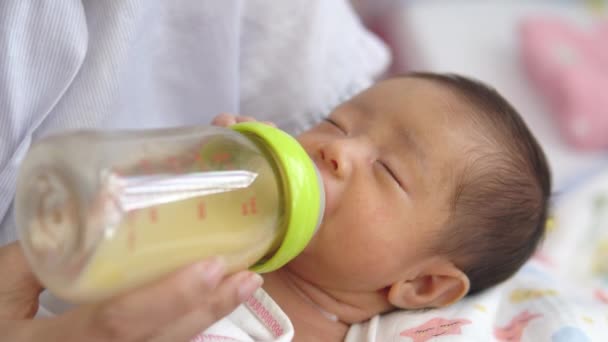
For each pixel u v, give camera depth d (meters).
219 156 0.66
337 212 0.87
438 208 0.92
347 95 1.23
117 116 0.89
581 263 1.68
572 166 2.11
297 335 0.93
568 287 1.15
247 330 0.83
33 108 0.80
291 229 0.70
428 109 0.96
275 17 1.09
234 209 0.65
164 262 0.58
